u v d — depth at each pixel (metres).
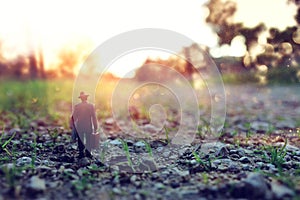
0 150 4.50
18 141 4.99
